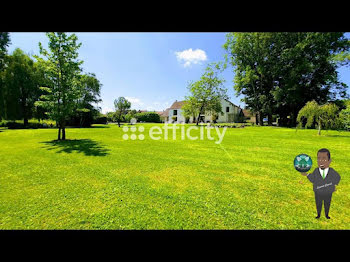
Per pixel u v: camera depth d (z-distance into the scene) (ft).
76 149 23.84
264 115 98.89
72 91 33.91
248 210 8.32
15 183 11.68
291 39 75.41
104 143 29.22
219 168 15.15
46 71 31.78
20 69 72.18
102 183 11.72
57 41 31.55
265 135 40.06
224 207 8.59
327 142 28.86
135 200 9.32
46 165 16.06
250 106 101.76
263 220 7.55
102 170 14.55
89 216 7.80
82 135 42.70
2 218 7.63
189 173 13.83
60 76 32.89
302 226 7.14
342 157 18.48
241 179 12.51
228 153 21.09
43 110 82.69
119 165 16.06
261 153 21.01
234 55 93.04
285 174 13.57
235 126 73.36
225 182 11.95
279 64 79.30
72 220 7.52
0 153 21.38
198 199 9.43
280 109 87.66
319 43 68.39
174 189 10.76
